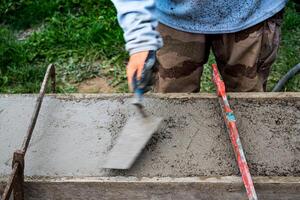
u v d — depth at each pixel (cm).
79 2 412
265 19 216
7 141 198
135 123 196
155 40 170
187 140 197
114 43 374
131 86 175
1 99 218
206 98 215
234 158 189
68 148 195
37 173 184
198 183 179
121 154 187
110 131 202
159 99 214
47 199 184
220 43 226
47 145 196
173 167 186
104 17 394
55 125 204
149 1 173
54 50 373
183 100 214
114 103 215
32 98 219
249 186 169
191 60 229
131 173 183
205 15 213
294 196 182
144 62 169
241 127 202
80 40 378
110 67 360
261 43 224
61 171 185
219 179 180
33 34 382
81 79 352
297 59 362
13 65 359
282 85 333
